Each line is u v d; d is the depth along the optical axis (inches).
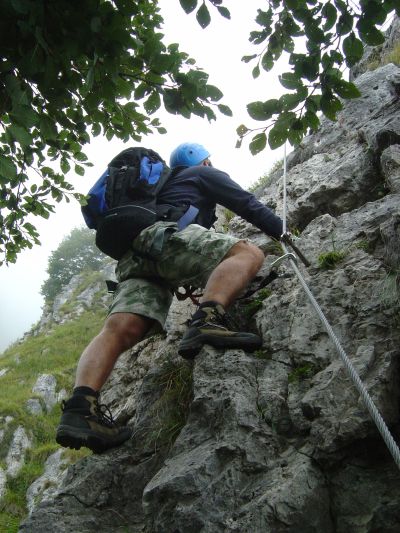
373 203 144.9
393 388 96.3
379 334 106.0
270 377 111.6
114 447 122.1
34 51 95.7
